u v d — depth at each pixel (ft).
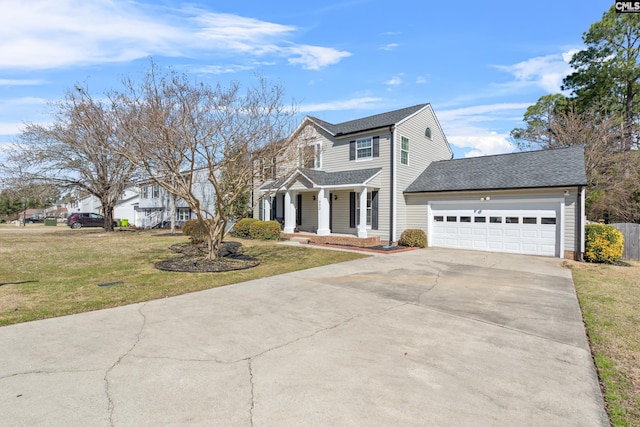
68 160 71.05
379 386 10.94
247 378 11.30
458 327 16.78
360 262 36.35
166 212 105.60
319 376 11.52
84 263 34.45
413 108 61.93
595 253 38.60
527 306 20.63
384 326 16.72
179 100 29.66
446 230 51.08
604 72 74.95
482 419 9.31
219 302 20.65
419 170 59.88
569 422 9.30
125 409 9.45
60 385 10.68
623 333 16.21
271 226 60.23
